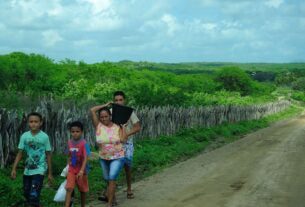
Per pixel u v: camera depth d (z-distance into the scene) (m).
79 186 7.41
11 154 10.66
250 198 8.97
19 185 8.59
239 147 19.45
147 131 18.86
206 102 36.34
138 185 10.36
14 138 10.86
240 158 15.43
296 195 9.30
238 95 60.44
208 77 79.12
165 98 25.45
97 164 12.21
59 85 36.75
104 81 42.03
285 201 8.74
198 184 10.47
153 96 24.64
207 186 10.22
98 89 29.22
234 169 12.84
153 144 17.48
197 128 25.11
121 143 8.11
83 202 7.67
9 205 7.81
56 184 9.52
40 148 7.29
